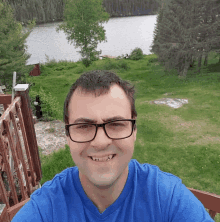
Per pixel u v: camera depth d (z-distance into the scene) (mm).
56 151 9211
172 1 27375
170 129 12688
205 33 25578
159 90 23062
